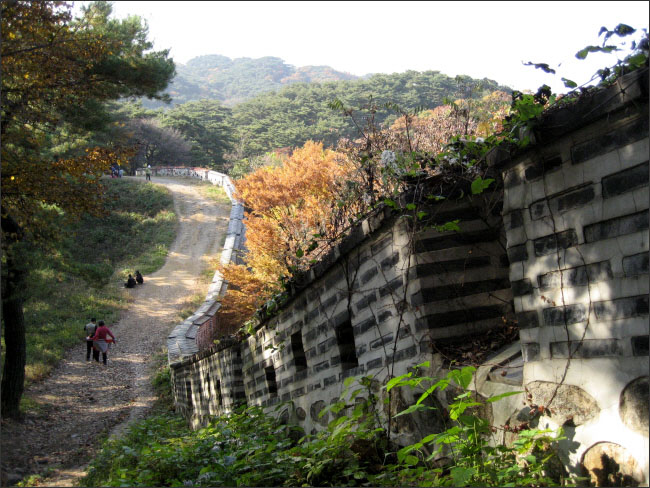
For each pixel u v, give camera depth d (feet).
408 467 14.43
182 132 287.89
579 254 10.87
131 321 85.66
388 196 17.30
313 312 20.92
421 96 164.66
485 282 14.87
